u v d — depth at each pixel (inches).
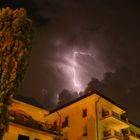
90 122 1151.0
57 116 1346.0
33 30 448.1
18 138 854.5
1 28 409.1
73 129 1216.8
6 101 364.2
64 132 1248.8
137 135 1480.1
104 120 1158.3
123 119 1334.9
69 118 1279.5
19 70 393.4
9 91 370.6
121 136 1237.7
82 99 1242.0
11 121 853.8
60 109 1333.7
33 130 916.0
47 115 1371.8
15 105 1184.2
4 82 368.2
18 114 980.6
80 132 1171.9
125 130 1390.3
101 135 1118.4
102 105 1227.2
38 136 925.8
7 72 376.2
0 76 370.9
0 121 347.3
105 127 1199.6
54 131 1007.6
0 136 342.0
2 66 378.3
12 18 431.5
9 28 413.7
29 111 1262.3
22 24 429.1
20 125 878.4
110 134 1139.3
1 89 362.6
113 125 1235.9
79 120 1212.5
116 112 1317.7
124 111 1332.4
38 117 1311.5
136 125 1491.1
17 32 414.6
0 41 395.5
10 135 831.1
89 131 1128.2
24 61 406.0
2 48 389.1
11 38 404.5
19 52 401.7
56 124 1317.7
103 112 1211.2
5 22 417.7
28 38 431.2
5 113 357.1
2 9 436.1
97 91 1219.2
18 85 386.3
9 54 390.9
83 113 1219.9
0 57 382.6
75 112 1266.0
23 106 1234.6
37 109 1320.1
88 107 1212.5
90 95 1206.3
